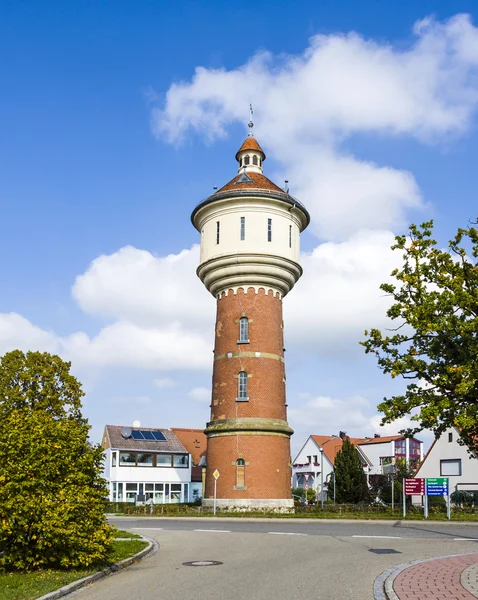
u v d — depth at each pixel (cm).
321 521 3534
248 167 4944
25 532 1478
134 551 1902
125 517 4075
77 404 3669
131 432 6825
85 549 1525
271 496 4166
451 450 6022
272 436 4262
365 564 1628
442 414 2286
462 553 1850
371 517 3766
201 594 1226
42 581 1330
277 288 4566
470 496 5647
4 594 1189
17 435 1564
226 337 4481
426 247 2380
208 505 4275
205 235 4641
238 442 4241
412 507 4688
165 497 6612
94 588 1330
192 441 7588
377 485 7231
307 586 1301
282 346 4559
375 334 2405
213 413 4431
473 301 2219
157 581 1409
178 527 3128
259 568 1584
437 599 1128
